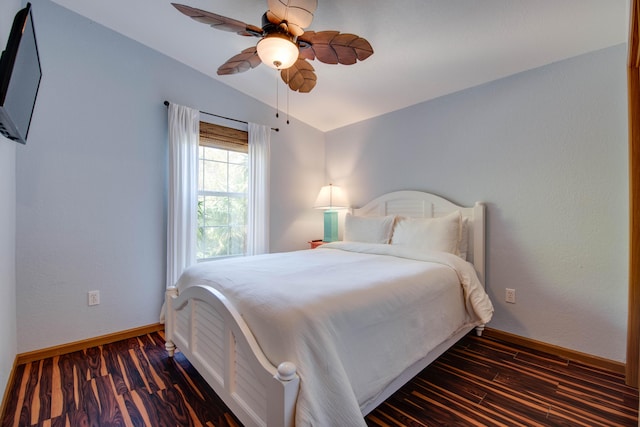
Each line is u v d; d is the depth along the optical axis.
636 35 1.47
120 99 2.44
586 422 1.45
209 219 3.00
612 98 1.92
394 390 1.49
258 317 1.23
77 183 2.24
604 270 1.96
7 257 1.71
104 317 2.36
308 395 1.01
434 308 1.75
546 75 2.19
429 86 2.66
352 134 3.65
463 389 1.73
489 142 2.48
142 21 2.30
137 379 1.82
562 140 2.11
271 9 1.46
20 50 1.12
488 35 1.96
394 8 1.85
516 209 2.33
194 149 2.77
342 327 1.22
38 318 2.08
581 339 2.05
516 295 2.33
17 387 1.73
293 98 3.25
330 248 2.94
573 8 1.65
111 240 2.39
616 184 1.91
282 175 3.56
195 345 1.74
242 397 1.29
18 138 1.44
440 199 2.74
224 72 2.03
